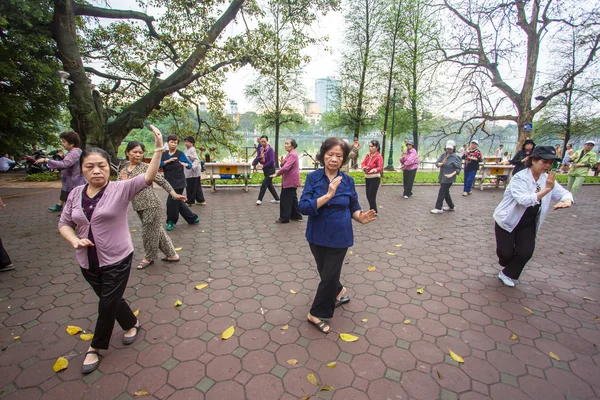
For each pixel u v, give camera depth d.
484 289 3.51
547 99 15.09
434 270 4.02
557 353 2.46
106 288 2.18
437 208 7.26
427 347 2.51
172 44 12.28
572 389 2.10
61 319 2.82
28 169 13.51
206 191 10.02
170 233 5.50
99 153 2.14
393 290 3.46
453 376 2.20
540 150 3.11
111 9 12.13
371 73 19.91
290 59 12.40
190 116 18.27
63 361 2.26
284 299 3.23
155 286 3.49
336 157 2.46
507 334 2.69
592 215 7.36
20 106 10.83
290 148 5.96
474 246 4.99
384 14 18.27
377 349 2.47
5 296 3.21
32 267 3.93
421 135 23.48
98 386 2.08
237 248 4.76
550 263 4.33
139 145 3.72
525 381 2.17
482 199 9.23
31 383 2.09
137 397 1.99
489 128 17.62
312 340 2.58
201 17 12.05
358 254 4.58
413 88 19.73
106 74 13.95
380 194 9.94
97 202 2.13
